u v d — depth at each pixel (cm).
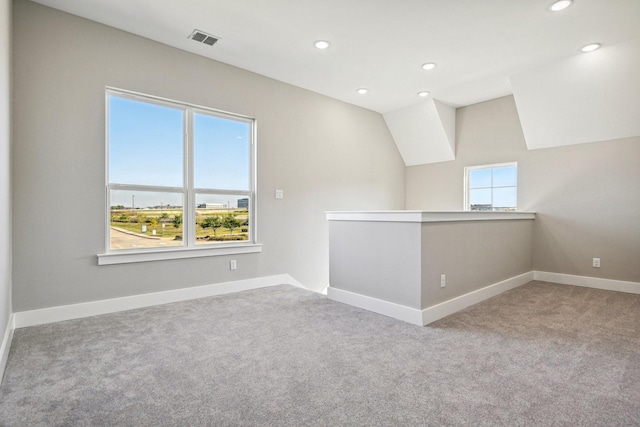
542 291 414
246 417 161
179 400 175
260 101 428
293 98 462
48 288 291
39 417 160
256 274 424
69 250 301
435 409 167
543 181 477
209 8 292
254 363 217
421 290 292
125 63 329
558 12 293
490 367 211
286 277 452
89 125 310
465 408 168
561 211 463
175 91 360
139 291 338
